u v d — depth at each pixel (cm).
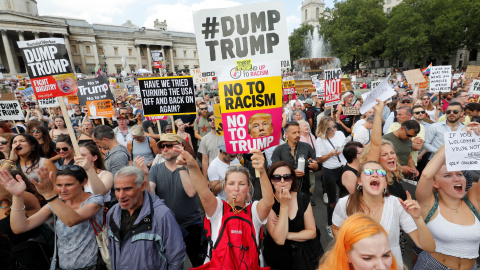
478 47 3797
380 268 135
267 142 257
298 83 1839
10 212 229
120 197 208
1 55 5028
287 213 215
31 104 1133
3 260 151
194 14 267
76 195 235
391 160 281
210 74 274
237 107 255
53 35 5272
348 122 732
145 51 6806
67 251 225
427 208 219
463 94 716
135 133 449
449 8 3538
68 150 356
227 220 206
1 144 379
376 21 4425
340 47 4603
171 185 292
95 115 650
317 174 655
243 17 267
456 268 214
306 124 472
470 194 222
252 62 252
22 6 5384
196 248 301
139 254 210
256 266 200
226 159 345
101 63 6144
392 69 4581
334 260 151
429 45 3675
